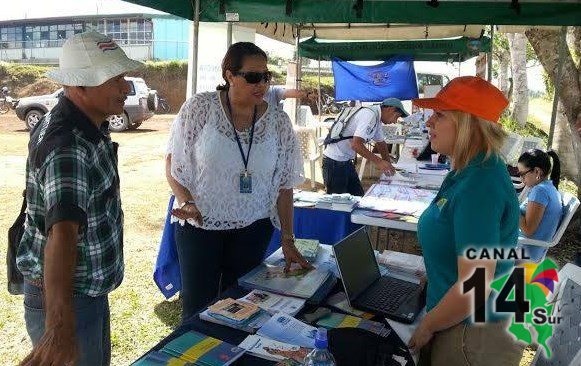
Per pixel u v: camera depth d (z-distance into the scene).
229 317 1.64
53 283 1.19
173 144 2.17
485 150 1.35
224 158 2.09
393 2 3.56
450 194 1.38
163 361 1.39
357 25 7.18
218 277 2.30
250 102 2.06
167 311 3.40
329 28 7.39
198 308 2.27
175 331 1.59
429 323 1.40
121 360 2.80
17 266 1.51
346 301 1.86
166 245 3.28
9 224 5.22
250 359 1.43
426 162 5.29
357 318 1.71
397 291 1.93
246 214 2.20
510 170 4.43
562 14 3.42
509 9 3.48
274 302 1.78
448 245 1.40
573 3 3.38
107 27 28.48
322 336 1.34
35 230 1.43
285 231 2.27
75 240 1.24
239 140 2.11
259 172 2.16
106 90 1.44
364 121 4.23
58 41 30.06
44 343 1.17
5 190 6.71
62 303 1.19
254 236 2.31
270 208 2.29
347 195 3.47
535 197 2.94
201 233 2.20
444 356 1.46
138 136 12.53
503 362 1.47
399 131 9.84
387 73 8.53
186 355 1.42
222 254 2.30
